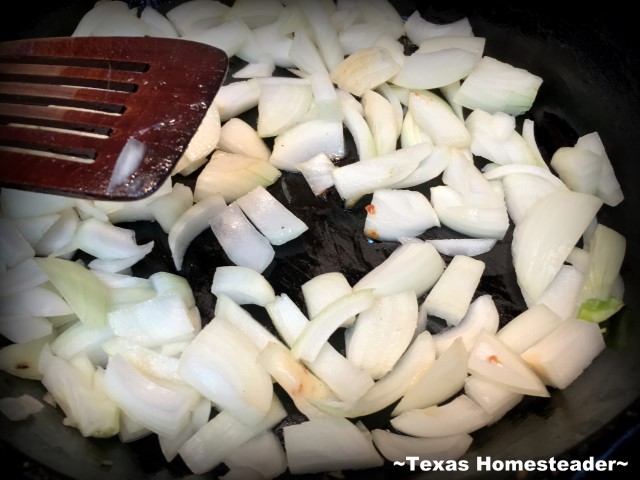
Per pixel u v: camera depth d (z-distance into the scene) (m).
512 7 0.31
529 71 0.31
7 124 0.22
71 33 0.31
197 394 0.22
